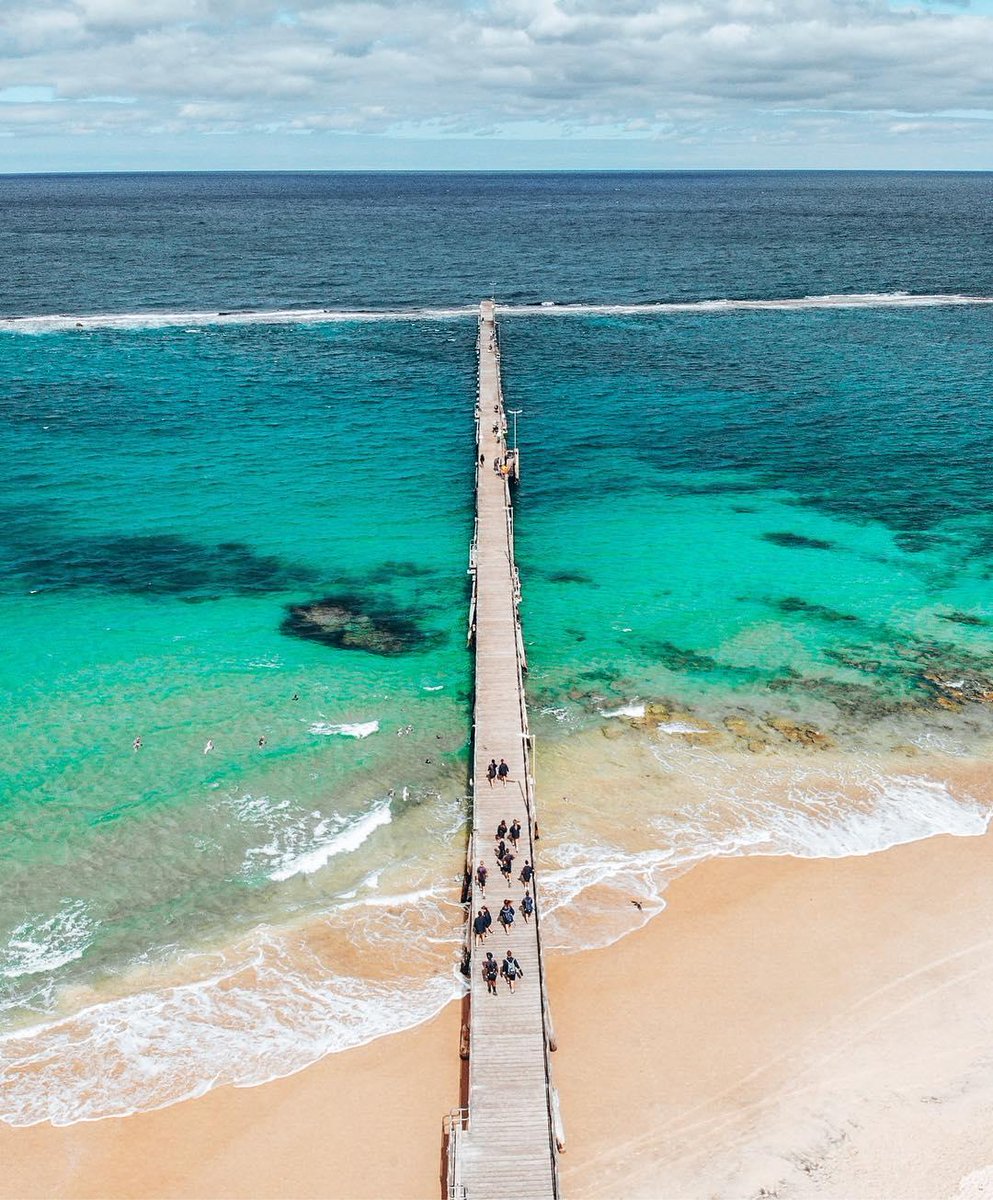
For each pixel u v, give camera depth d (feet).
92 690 140.77
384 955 99.30
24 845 111.86
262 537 191.93
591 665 150.00
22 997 93.30
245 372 305.94
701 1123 81.71
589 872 109.29
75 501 204.33
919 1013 92.43
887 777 125.29
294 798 120.98
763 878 109.09
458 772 126.72
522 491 218.59
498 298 442.09
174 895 106.22
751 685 144.77
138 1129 81.35
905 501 213.46
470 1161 76.59
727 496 216.33
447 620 163.84
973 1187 76.13
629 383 301.43
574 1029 90.38
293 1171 78.38
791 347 347.97
